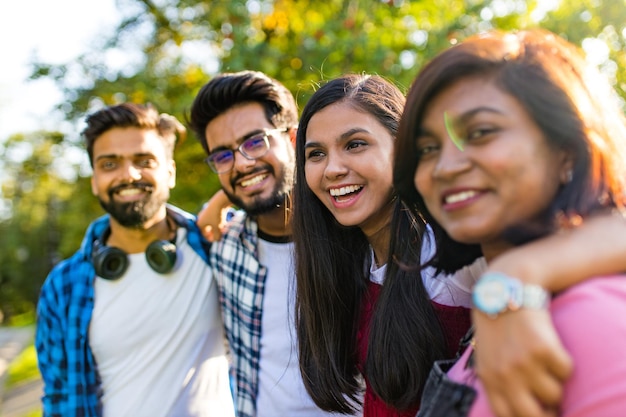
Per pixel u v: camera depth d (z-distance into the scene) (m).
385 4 6.28
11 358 15.81
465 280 1.74
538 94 0.98
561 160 1.01
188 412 2.69
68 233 15.77
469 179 1.01
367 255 2.00
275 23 7.07
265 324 2.54
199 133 2.84
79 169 11.55
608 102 1.05
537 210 1.00
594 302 0.90
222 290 2.76
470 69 1.02
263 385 2.51
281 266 2.59
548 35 1.09
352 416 2.21
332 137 1.87
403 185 1.22
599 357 0.85
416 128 1.08
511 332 0.89
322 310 1.97
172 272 2.76
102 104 9.27
